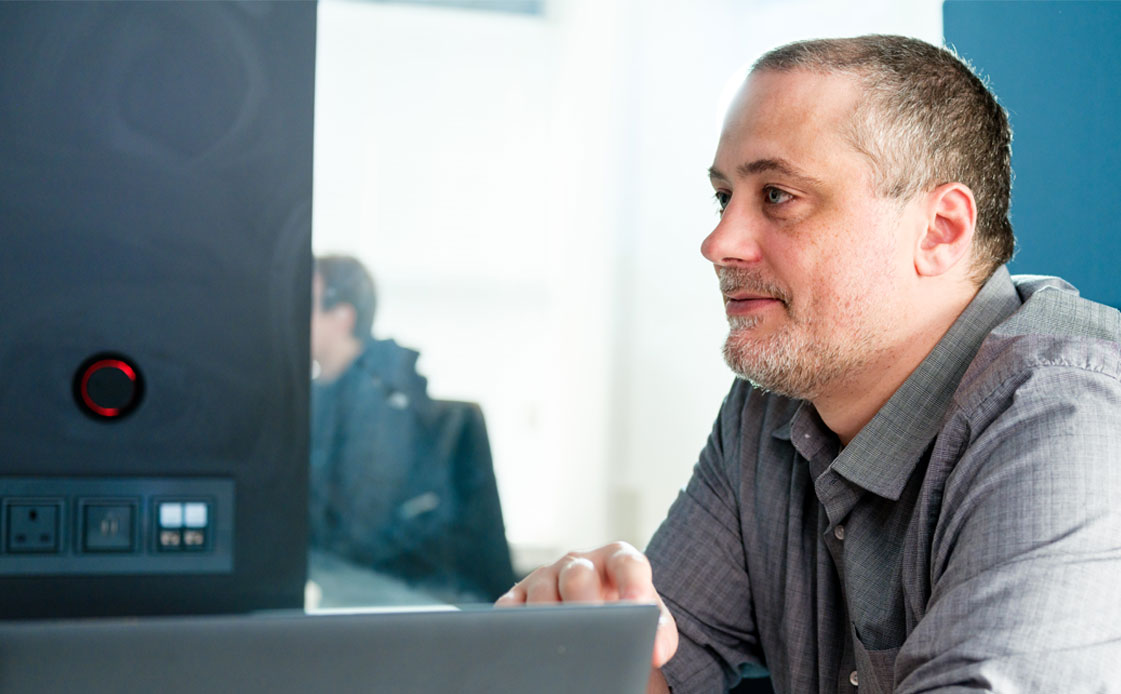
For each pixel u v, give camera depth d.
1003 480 0.76
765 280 0.94
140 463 0.48
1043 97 1.21
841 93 0.92
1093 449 0.75
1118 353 0.83
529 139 5.32
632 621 0.46
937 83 0.95
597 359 5.25
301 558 0.50
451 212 5.28
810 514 1.04
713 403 5.28
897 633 0.91
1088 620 0.68
